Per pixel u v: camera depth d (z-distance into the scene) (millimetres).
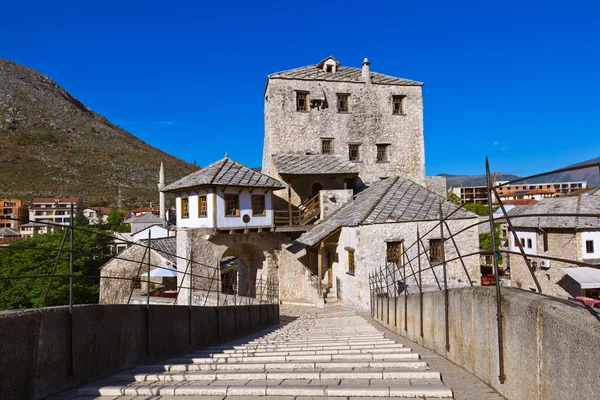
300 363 5688
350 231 19547
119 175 132125
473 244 19406
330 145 30594
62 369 4734
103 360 5457
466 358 5297
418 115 31922
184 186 22359
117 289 25750
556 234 26875
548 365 3309
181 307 7844
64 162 131750
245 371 5453
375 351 6723
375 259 18328
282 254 24562
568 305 3232
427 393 4098
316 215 25984
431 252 18938
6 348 4020
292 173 26016
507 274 32719
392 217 18844
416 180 31641
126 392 4488
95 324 5336
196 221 22781
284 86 29812
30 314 4332
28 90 183750
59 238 33344
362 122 31000
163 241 27281
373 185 25484
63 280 28906
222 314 10328
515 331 3908
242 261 27391
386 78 32406
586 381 2787
